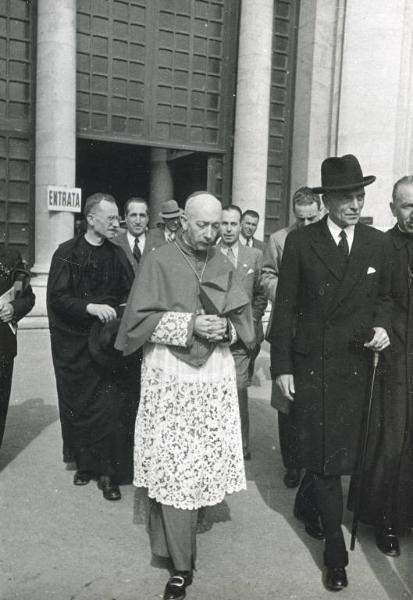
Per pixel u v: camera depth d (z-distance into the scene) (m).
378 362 3.15
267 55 9.96
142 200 5.46
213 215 2.68
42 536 3.22
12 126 8.92
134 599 2.65
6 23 8.70
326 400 2.82
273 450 4.76
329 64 10.27
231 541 3.22
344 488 4.09
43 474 4.07
